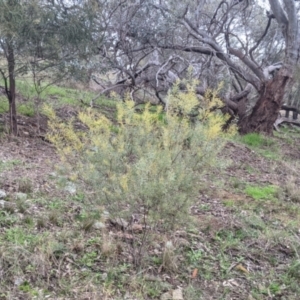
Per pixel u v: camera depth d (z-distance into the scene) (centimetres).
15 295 285
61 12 667
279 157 913
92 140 340
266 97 1165
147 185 312
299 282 351
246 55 1247
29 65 689
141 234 381
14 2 620
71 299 289
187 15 1180
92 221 384
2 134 674
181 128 336
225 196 558
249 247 406
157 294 308
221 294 323
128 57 1121
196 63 1204
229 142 931
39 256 318
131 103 350
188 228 415
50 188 470
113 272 321
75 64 716
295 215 521
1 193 426
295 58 1140
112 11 926
